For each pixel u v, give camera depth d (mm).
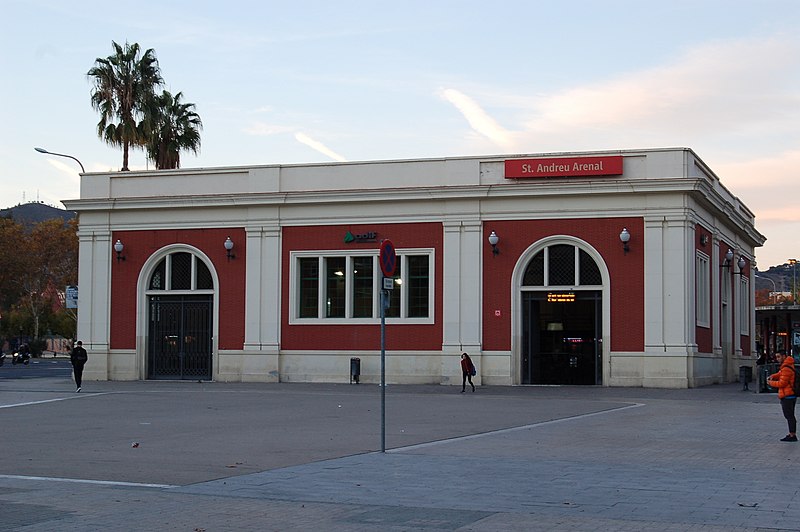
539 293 38562
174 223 42625
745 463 15281
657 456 16188
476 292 38844
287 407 27531
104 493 12492
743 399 30969
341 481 13453
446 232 39250
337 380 40344
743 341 50969
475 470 14484
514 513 10977
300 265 41312
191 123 62688
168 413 25500
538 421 23172
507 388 36875
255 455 16547
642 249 37156
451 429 21094
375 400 30438
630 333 37125
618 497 12055
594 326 38062
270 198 41031
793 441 18359
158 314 42969
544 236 38281
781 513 10938
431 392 34781
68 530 10047
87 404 28547
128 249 43250
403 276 39844
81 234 43688
